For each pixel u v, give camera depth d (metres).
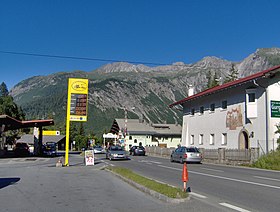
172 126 89.38
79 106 24.83
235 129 34.59
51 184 14.00
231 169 23.56
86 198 10.52
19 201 10.00
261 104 30.62
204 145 41.34
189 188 12.72
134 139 81.56
